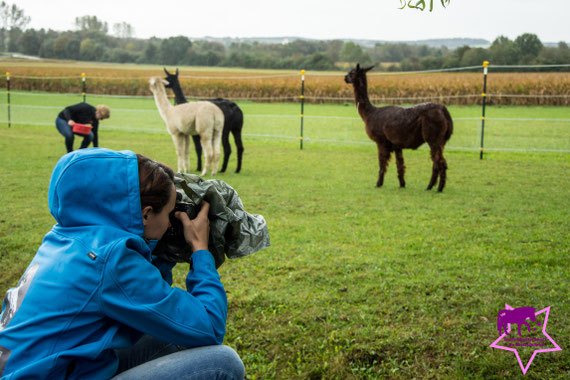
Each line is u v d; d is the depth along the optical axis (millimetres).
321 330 3168
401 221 5977
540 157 11586
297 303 3590
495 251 4715
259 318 3395
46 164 9930
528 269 4188
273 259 4590
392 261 4477
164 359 1627
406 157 11703
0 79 41844
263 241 2043
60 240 1567
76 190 1572
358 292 3766
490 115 23922
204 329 1625
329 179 8906
